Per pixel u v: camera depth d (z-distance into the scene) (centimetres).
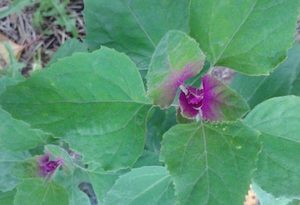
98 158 31
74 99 30
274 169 33
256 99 38
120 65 30
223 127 30
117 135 31
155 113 38
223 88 30
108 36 39
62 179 40
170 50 25
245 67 32
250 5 30
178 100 32
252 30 31
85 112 31
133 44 39
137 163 40
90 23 39
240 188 28
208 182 29
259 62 32
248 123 33
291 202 41
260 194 41
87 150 31
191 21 31
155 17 38
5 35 69
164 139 29
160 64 26
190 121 31
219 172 29
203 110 30
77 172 40
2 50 67
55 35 69
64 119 30
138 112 32
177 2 37
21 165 38
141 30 38
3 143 39
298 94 38
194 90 30
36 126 30
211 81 30
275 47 31
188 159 29
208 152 29
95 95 31
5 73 63
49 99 30
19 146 40
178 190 28
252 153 29
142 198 38
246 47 31
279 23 30
